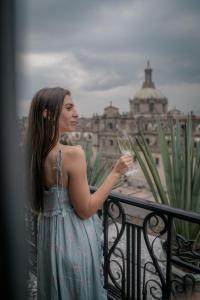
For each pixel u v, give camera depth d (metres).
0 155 1.13
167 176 2.88
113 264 2.32
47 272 1.42
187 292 1.88
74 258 1.32
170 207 1.42
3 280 1.26
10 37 1.04
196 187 2.73
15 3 1.03
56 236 1.33
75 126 1.34
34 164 1.30
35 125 1.28
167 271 1.54
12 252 1.26
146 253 2.46
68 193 1.31
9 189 1.19
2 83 1.06
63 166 1.26
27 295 1.33
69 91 1.33
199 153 2.74
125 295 1.94
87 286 1.37
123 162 1.35
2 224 1.20
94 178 3.45
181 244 1.57
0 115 1.08
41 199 1.35
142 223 1.62
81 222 1.35
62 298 1.35
